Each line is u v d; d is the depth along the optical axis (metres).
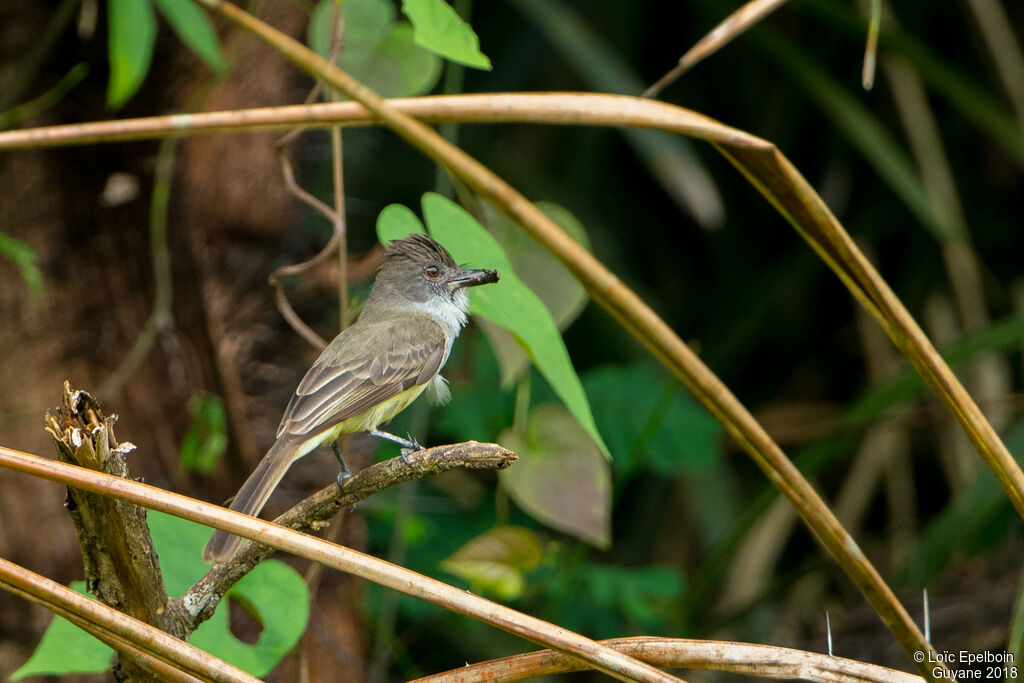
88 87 8.55
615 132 15.75
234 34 8.62
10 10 8.43
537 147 15.42
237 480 8.69
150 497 4.11
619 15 15.55
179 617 4.98
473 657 12.78
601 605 11.84
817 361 16.27
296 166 8.99
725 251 16.14
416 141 3.52
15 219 8.43
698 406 12.59
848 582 14.81
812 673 4.50
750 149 3.69
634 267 16.19
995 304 15.38
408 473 5.34
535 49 15.12
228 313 8.73
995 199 15.67
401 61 7.22
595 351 15.16
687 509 15.05
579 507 7.17
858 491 15.14
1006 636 12.56
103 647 5.26
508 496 12.90
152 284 8.68
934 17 15.73
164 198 8.17
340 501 5.46
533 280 7.00
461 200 6.95
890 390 11.77
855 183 16.02
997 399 14.01
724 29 4.07
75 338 8.54
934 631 12.86
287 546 4.11
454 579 11.92
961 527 11.78
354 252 10.88
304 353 9.10
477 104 3.93
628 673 4.14
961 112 14.88
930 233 15.23
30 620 8.59
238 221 8.75
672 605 11.89
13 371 8.47
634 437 12.07
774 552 14.65
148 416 8.50
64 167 8.48
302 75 8.94
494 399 12.17
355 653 9.45
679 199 14.02
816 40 15.34
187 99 8.62
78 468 4.16
